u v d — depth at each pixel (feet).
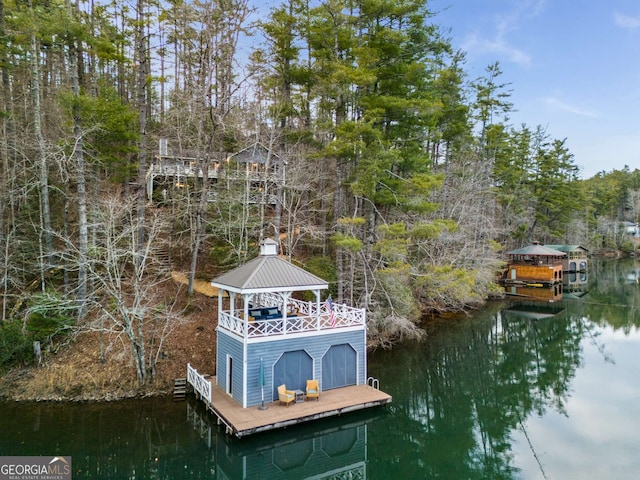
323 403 45.80
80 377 50.29
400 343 80.38
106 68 111.14
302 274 50.19
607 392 61.46
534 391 62.03
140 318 49.70
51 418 45.01
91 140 62.39
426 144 117.70
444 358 73.72
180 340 58.18
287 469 40.86
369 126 61.46
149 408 47.80
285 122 78.38
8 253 60.29
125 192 71.56
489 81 147.02
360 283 76.33
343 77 60.54
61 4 70.08
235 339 47.26
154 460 39.42
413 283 85.97
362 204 85.30
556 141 176.96
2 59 67.41
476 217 107.55
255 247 74.84
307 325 49.37
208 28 62.59
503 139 156.97
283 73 70.18
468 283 74.79
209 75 64.08
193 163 91.61
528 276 145.28
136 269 50.52
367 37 70.33
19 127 72.49
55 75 88.84
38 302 51.29
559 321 103.71
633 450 43.70
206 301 67.51
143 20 64.13
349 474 39.75
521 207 163.43
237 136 86.94
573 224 208.44
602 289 147.95
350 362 52.70
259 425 40.22
